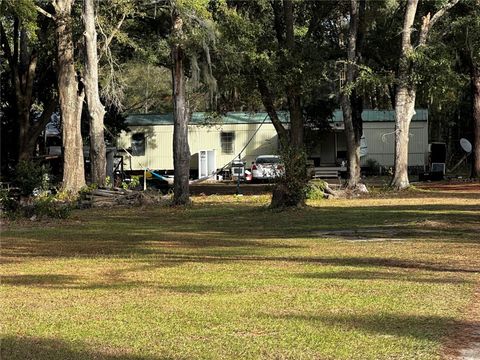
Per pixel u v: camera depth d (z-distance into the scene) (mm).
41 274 11180
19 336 6879
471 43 32781
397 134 32875
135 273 11078
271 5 33500
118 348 6320
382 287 9125
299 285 9453
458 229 16703
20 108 34938
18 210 22328
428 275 10156
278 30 33438
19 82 35000
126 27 34625
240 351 6102
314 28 34406
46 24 33219
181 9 26266
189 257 12992
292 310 7773
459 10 34000
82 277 10805
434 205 23953
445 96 33562
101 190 28156
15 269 11789
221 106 38688
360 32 33781
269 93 33250
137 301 8570
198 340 6520
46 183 27859
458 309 7680
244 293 8938
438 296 8430
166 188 40375
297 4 33844
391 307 7824
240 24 30031
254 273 10703
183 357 5961
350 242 14805
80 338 6730
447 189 32969
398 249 13297
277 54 31531
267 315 7523
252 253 13383
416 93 35469
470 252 12617
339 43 37125
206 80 28625
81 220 22203
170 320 7395
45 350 6336
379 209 22828
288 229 17969
